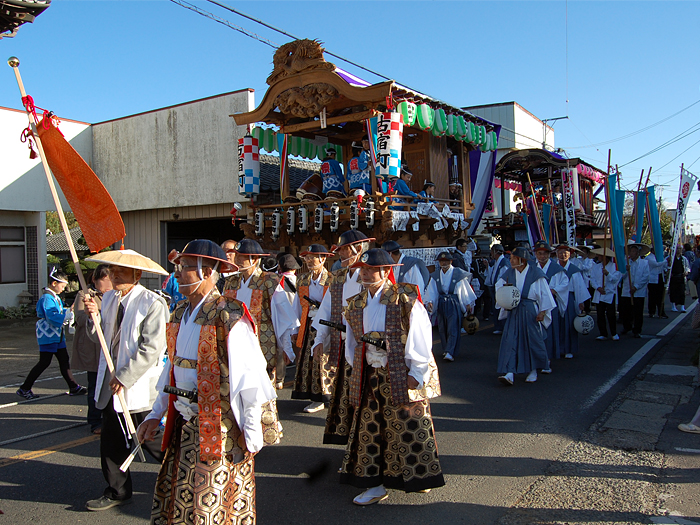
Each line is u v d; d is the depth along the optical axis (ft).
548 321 23.07
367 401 12.41
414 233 33.06
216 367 9.00
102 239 12.32
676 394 21.09
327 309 15.23
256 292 17.53
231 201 48.47
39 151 11.73
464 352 30.83
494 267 38.04
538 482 13.60
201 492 8.84
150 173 53.11
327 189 35.63
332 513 12.14
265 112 33.81
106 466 12.37
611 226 33.83
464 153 42.78
